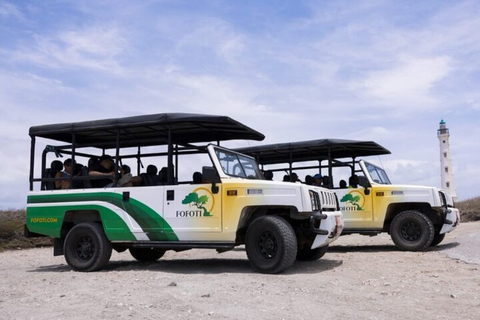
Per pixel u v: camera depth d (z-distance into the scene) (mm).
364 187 12375
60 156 10062
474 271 8023
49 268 10070
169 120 8781
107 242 9180
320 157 14086
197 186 8633
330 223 8641
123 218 9047
